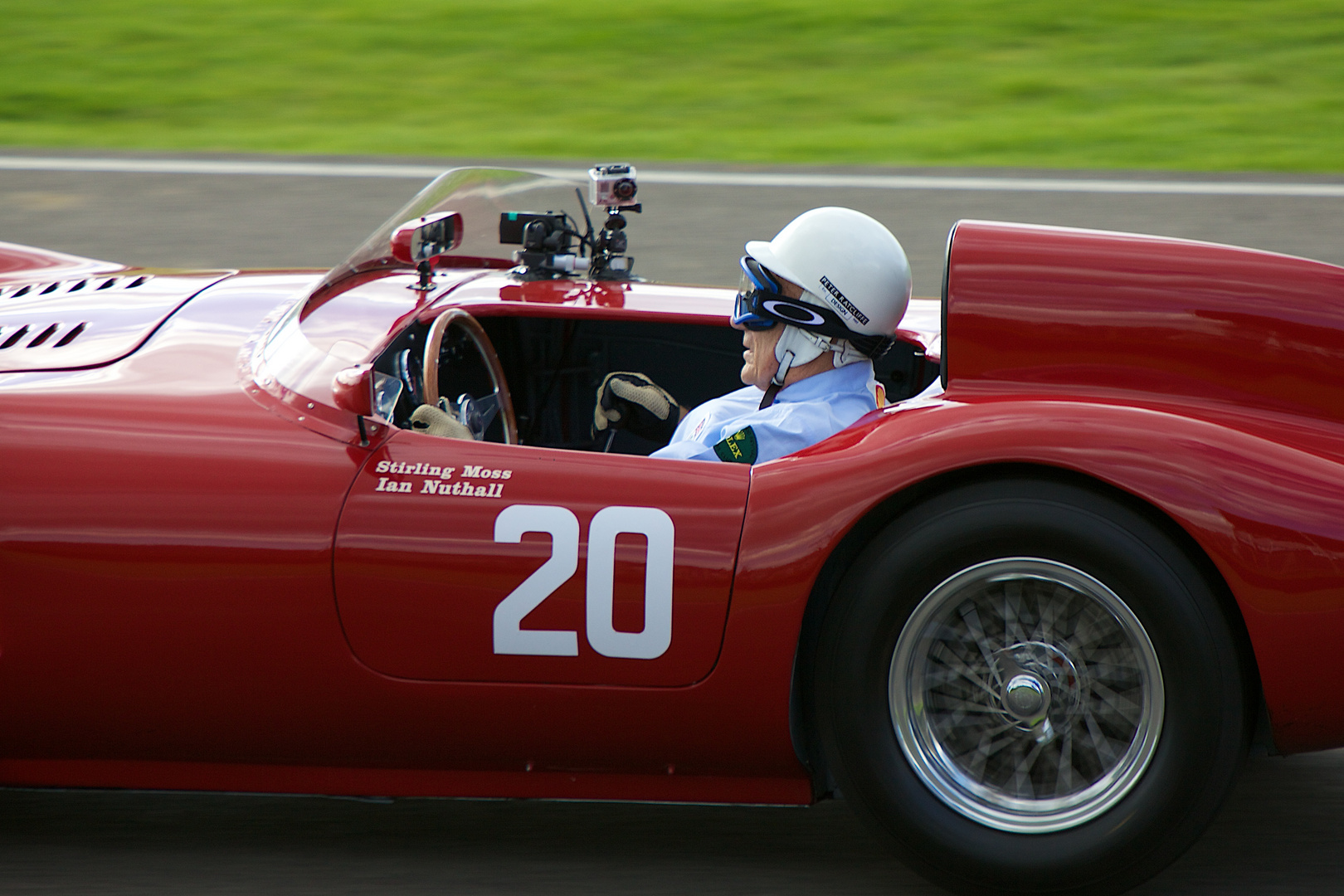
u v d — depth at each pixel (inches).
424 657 391.9
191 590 392.5
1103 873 381.1
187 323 493.7
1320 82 1841.8
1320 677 368.2
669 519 387.5
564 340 570.6
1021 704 386.3
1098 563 370.9
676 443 464.4
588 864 431.5
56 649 398.3
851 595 382.9
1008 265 424.5
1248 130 1657.2
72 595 395.2
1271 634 366.3
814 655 395.5
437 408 459.2
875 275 439.5
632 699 391.2
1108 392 412.8
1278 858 434.6
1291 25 2076.8
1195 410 408.5
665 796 410.6
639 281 605.0
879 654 382.9
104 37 2095.2
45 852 437.4
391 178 1444.4
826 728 391.5
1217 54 1968.5
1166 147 1595.7
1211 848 440.5
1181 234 1245.7
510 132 1668.3
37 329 490.6
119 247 1200.2
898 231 1251.8
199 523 393.7
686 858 435.8
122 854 436.8
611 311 561.9
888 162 1544.0
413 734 401.7
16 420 416.8
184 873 425.4
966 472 387.2
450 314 499.5
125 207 1328.7
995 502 376.2
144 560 392.8
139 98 1830.7
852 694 385.4
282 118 1742.1
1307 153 1566.2
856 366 452.4
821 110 1759.4
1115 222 1280.8
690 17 2169.0
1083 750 386.3
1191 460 374.3
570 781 411.2
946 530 376.5
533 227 582.6
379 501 393.7
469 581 387.5
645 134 1654.8
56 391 431.5
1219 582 374.6
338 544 389.4
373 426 409.1
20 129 1686.8
